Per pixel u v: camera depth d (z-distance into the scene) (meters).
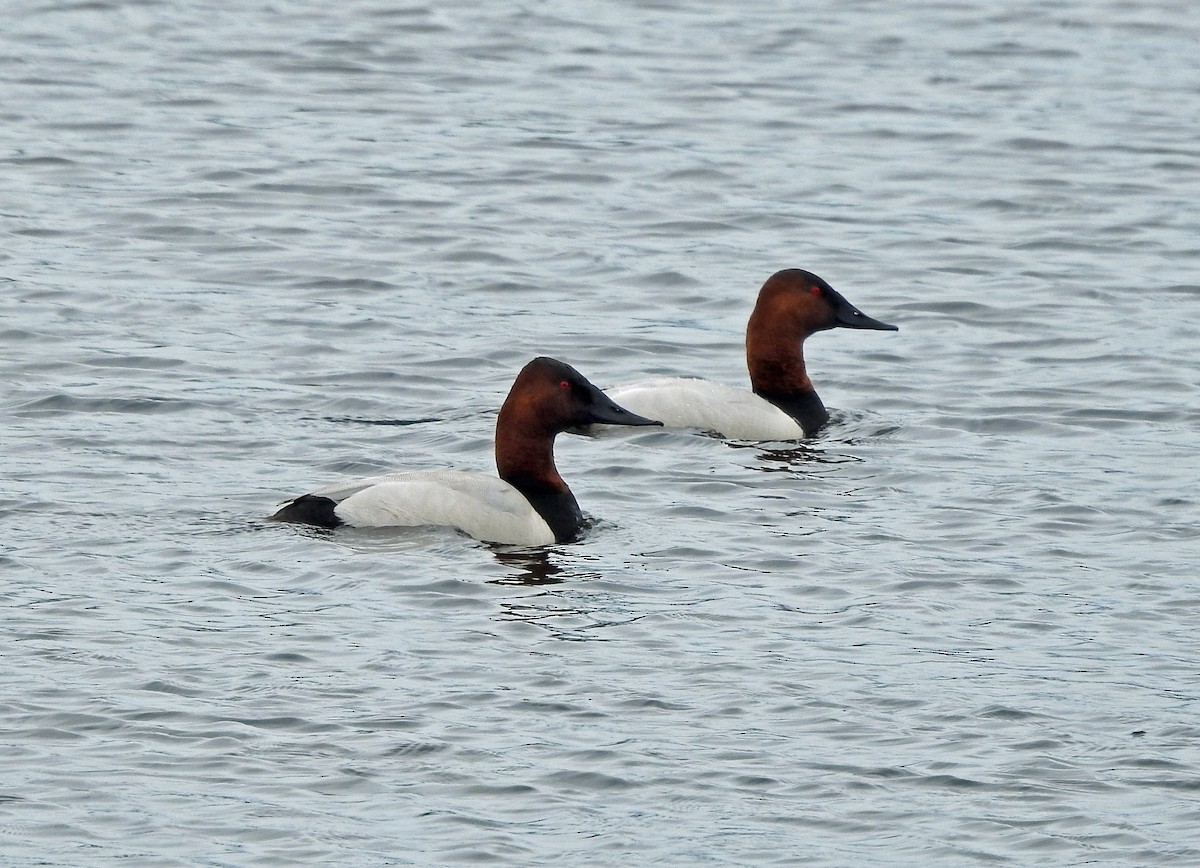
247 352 20.59
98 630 12.95
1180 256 25.42
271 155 28.61
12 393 18.81
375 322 21.88
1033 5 39.94
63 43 34.09
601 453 17.59
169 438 17.62
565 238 25.53
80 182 27.02
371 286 23.28
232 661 12.55
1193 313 23.03
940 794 11.14
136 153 28.45
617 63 34.59
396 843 10.48
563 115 31.38
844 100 32.75
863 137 30.77
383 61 34.06
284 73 33.06
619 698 12.24
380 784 11.09
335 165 28.25
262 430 18.00
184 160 28.19
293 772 11.18
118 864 10.17
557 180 28.08
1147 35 37.75
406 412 18.78
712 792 11.11
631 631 13.34
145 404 18.62
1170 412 19.31
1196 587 14.42
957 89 33.69
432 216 26.19
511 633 13.20
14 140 28.72
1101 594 14.28
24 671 12.26
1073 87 33.97
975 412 19.36
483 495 15.15
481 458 17.39
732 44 36.19
